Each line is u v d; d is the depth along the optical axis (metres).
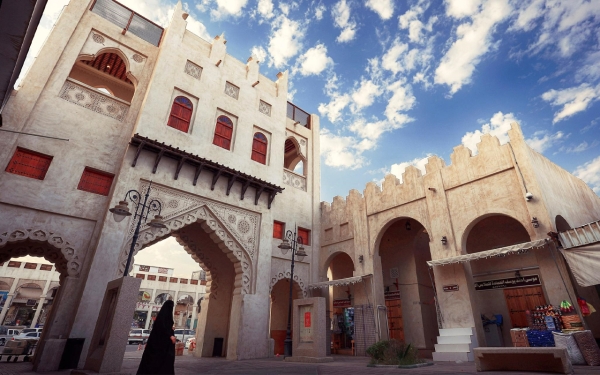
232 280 14.23
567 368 4.98
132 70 12.32
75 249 9.21
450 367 7.20
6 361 9.70
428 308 14.37
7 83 4.42
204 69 13.59
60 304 8.51
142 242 9.97
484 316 12.02
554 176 10.98
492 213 10.09
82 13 11.57
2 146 8.82
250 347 11.16
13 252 9.52
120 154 10.91
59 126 9.99
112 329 5.82
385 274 15.79
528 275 11.45
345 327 15.66
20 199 8.73
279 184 14.59
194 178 11.64
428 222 11.66
